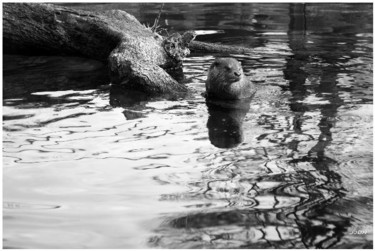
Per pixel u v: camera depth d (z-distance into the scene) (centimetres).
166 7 2686
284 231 682
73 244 660
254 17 2423
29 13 1845
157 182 835
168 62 1672
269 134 1045
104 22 1816
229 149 969
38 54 1909
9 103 1295
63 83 1506
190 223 705
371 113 1155
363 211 726
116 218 723
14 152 973
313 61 1652
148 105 1289
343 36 2016
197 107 1266
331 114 1157
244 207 745
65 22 1836
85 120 1161
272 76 1498
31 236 681
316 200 761
